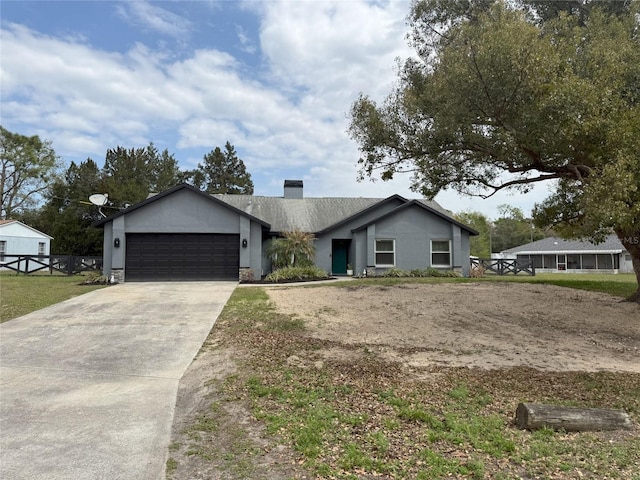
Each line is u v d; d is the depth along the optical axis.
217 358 6.63
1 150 37.69
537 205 14.25
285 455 3.55
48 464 3.39
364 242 20.30
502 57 7.50
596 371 6.16
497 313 10.12
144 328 8.62
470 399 5.00
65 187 35.59
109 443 3.81
